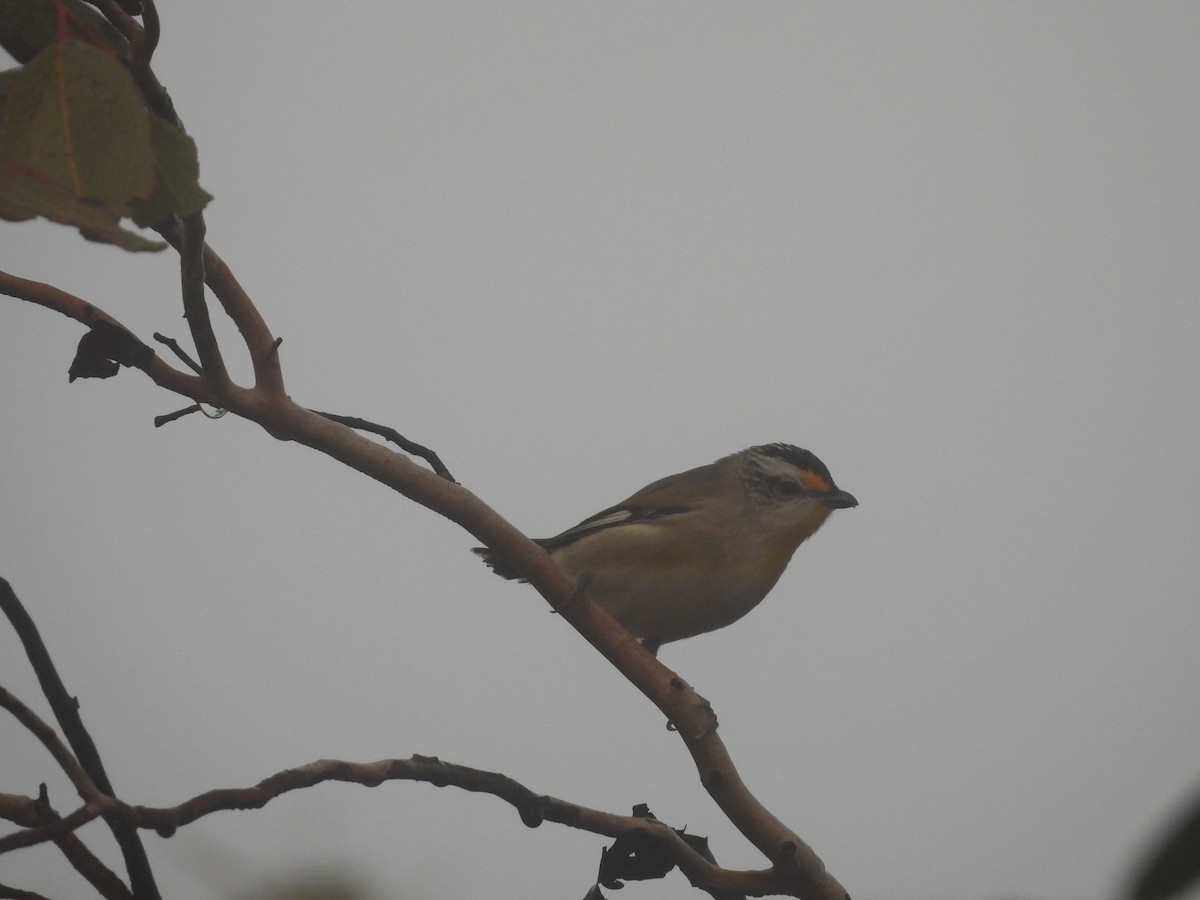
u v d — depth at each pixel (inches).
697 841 375.2
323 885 236.2
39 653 292.0
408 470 379.9
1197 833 129.4
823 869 363.6
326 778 290.5
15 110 216.4
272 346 358.6
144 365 354.6
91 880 285.7
